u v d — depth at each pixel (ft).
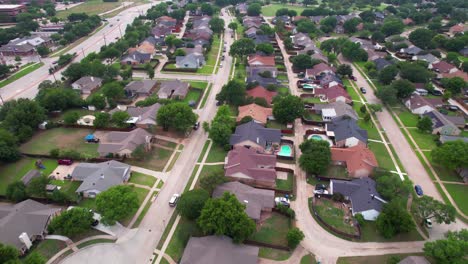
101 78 469.98
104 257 211.00
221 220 207.62
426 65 522.06
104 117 350.23
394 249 220.23
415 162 309.63
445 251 193.77
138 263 207.82
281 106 356.79
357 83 483.51
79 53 590.55
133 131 326.03
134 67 520.01
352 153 298.15
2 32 626.23
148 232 230.07
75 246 217.56
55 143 330.13
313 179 284.20
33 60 552.41
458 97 436.76
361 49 569.23
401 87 419.95
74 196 258.57
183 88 432.25
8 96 424.46
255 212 235.81
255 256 201.36
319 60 524.93
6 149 292.20
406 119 386.73
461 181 284.61
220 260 195.31
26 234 209.15
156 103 381.19
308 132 348.59
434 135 354.33
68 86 450.30
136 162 302.25
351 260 212.02
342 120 359.25
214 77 496.64
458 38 616.39
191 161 306.14
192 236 221.46
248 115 358.43
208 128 343.05
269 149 323.37
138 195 263.08
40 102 373.40
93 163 293.43
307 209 252.42
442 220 225.15
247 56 570.05
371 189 254.06
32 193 250.16
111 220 221.25
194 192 240.73
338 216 245.65
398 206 225.76
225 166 287.28
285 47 618.44
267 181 272.92
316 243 223.71
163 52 596.70
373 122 378.73
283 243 222.69
